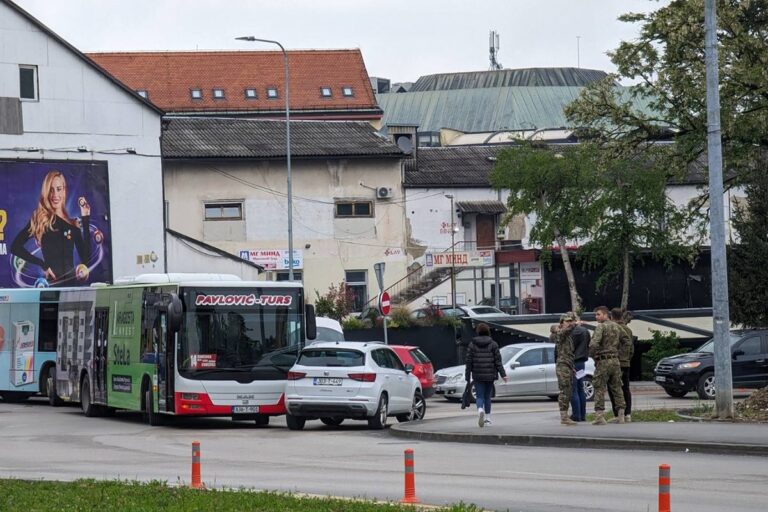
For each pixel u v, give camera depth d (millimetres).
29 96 151750
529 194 169250
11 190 149500
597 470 49562
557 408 98438
